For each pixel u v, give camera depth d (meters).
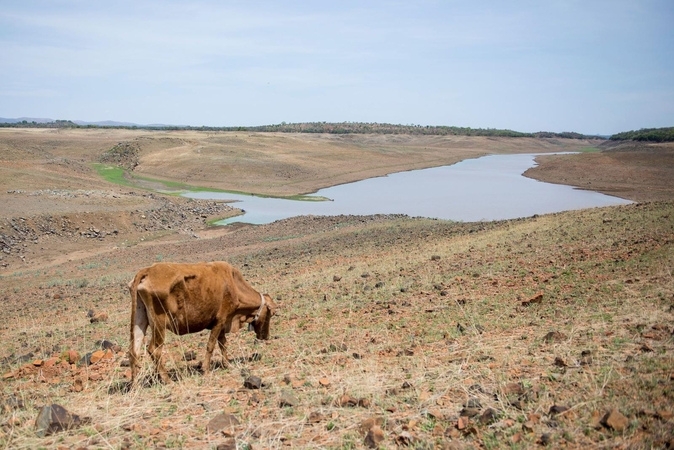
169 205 51.06
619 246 14.74
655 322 7.85
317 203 61.56
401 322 9.92
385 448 4.78
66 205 43.41
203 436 5.23
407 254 19.69
